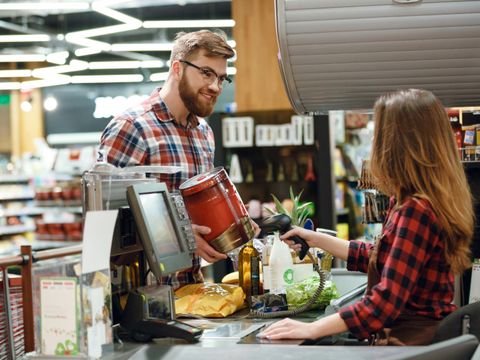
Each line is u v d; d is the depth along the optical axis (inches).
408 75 108.0
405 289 75.4
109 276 76.5
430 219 76.9
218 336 81.1
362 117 338.0
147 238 78.5
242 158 319.9
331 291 99.0
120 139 118.4
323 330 76.5
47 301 73.7
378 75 108.3
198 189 97.0
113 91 736.3
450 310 81.7
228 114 318.7
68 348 72.6
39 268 74.3
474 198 113.3
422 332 79.3
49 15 558.6
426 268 79.7
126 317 81.0
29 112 722.8
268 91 319.9
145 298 80.0
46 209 455.8
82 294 72.1
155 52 642.8
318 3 104.3
